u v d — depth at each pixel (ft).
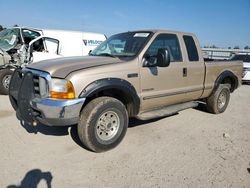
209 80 19.98
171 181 11.01
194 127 18.20
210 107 21.58
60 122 12.26
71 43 35.78
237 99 30.30
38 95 12.73
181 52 17.46
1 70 26.61
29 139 14.82
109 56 15.80
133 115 15.21
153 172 11.69
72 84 12.12
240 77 23.36
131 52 15.33
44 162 12.23
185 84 17.78
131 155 13.32
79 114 12.64
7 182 10.48
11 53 29.17
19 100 13.14
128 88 14.03
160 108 17.08
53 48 32.76
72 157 12.86
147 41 15.47
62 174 11.26
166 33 16.66
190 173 11.72
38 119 12.71
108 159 12.80
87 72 12.57
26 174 11.12
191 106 18.65
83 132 12.85
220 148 14.62
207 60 21.54
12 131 15.93
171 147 14.49
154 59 15.40
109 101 13.23
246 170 12.18
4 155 12.75
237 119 20.83
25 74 12.95
